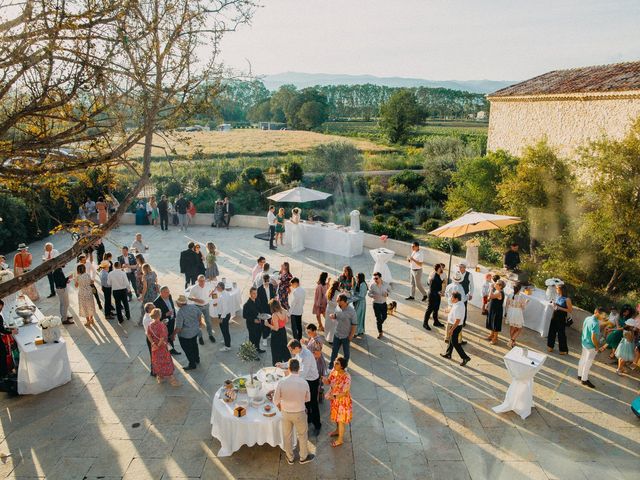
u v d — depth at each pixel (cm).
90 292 1145
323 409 847
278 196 1816
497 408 841
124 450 737
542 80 2630
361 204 2947
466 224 1230
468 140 4128
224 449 723
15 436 770
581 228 1198
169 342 1005
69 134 553
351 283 1112
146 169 602
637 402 820
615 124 1888
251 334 980
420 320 1216
